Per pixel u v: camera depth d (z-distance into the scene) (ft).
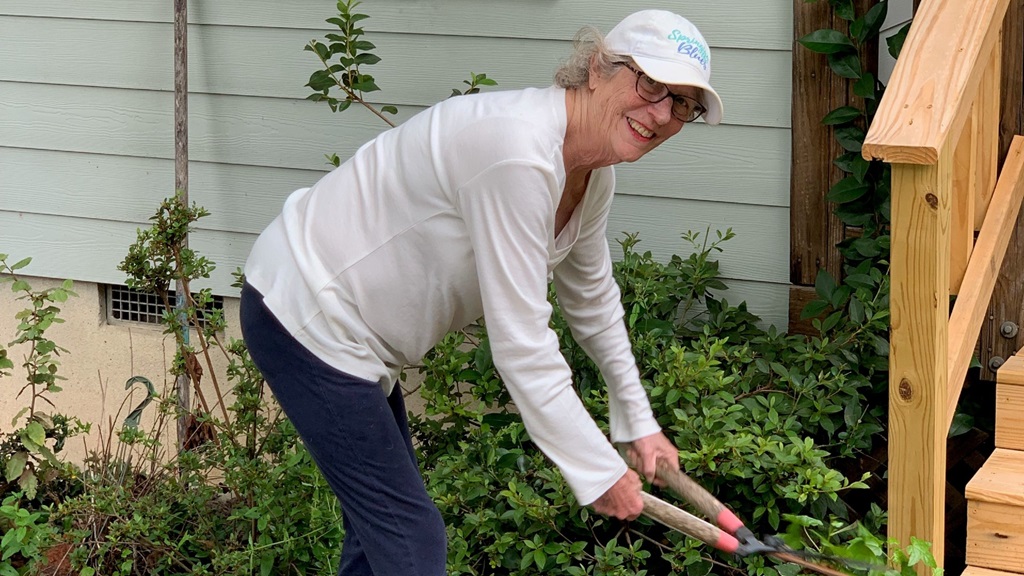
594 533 10.57
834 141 11.85
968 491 8.78
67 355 15.05
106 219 14.64
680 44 6.51
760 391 11.07
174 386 12.90
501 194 6.52
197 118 14.01
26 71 14.48
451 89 13.14
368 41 12.99
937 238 7.21
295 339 7.23
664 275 11.94
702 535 7.29
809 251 12.17
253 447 11.66
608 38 6.65
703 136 12.34
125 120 14.29
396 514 7.59
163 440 14.47
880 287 11.26
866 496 11.87
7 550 10.94
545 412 6.91
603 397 11.00
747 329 12.24
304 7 13.33
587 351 8.26
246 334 7.46
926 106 7.25
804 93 11.82
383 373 7.47
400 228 6.99
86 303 14.94
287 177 13.89
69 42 14.25
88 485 11.55
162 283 12.17
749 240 12.44
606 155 6.84
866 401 11.21
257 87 13.71
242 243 14.21
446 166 6.72
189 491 11.69
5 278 15.02
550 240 7.04
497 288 6.72
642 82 6.57
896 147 7.06
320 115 13.60
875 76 11.60
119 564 10.98
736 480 10.27
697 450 9.80
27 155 14.76
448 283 7.07
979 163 9.29
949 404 7.93
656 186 12.61
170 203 12.00
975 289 8.61
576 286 7.97
